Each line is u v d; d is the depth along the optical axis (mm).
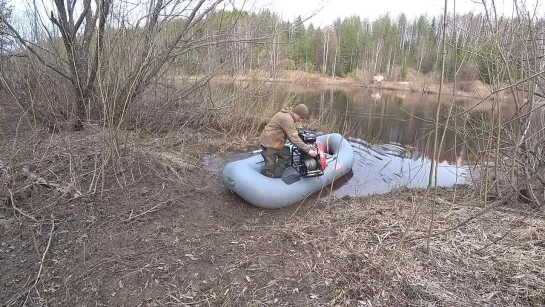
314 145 4500
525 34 3621
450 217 3807
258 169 4625
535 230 3473
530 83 3670
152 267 2926
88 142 5039
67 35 5453
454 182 5516
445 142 8297
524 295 2590
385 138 8586
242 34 6461
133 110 6203
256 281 2801
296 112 4426
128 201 3896
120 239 3271
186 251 3164
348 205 4297
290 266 2975
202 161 5562
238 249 3227
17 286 2713
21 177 3984
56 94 6090
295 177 4461
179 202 4043
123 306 2551
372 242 3312
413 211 3971
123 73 5598
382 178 5633
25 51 5594
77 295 2637
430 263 2984
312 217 3924
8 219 3391
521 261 2977
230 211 4070
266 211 4156
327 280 2799
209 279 2818
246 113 7691
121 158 4605
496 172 4184
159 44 5809
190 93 6695
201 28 6062
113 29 5344
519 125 4016
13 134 5574
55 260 2963
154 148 5453
